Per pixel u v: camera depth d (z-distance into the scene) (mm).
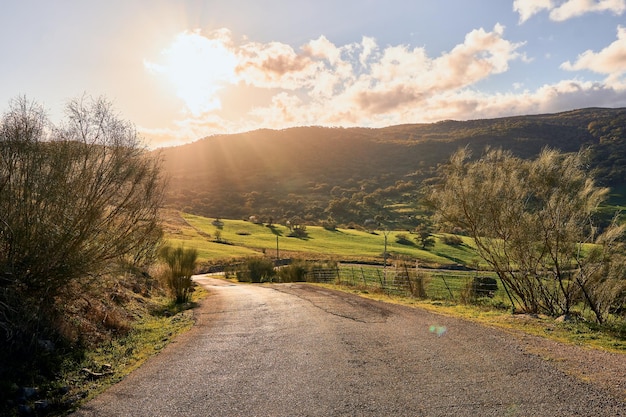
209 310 15258
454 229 15297
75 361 7340
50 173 7488
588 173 12844
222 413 5066
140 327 11375
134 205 9781
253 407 5219
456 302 16141
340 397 5414
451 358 7031
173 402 5520
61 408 5543
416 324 10484
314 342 8836
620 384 5477
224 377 6562
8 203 7160
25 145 7320
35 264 7270
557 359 6773
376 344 8383
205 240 83312
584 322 10609
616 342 8070
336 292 20750
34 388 5902
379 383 5914
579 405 4805
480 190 14078
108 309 10969
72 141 8203
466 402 5027
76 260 7770
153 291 19609
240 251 74625
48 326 7691
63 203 7625
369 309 13641
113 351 8469
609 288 11625
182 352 8469
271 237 98500
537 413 4609
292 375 6504
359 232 110062
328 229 113000
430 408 4895
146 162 10141
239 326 11422
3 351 6625
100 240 8633
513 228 13125
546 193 13102
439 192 15430
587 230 12398
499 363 6613
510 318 11062
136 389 6145
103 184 8461
